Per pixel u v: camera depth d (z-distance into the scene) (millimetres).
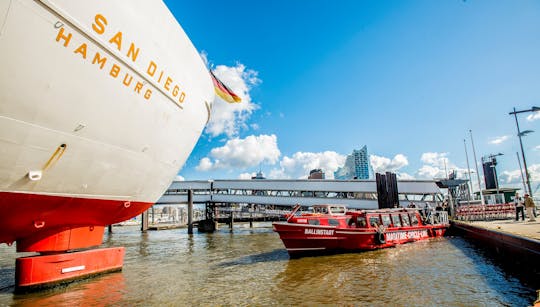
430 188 33219
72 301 8039
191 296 8672
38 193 6375
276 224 14484
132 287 9594
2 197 5934
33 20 4938
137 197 9141
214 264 14109
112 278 10703
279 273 11570
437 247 16984
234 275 11477
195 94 9633
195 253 18234
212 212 43062
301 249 14703
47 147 5906
